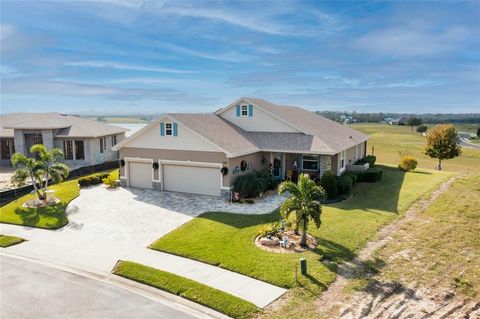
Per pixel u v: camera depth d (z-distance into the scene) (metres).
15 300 11.70
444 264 13.96
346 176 26.23
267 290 12.04
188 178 25.45
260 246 15.55
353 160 33.53
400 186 27.00
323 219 18.95
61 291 12.34
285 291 11.96
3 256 15.47
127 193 25.64
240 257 14.46
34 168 22.89
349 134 34.97
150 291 12.38
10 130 38.75
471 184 27.30
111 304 11.47
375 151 57.41
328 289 12.04
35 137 37.53
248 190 23.53
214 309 11.15
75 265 14.47
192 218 19.67
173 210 21.30
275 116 29.31
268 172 26.75
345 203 22.48
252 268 13.51
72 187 27.53
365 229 17.38
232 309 10.99
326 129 32.69
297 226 15.60
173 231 17.72
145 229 18.27
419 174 32.22
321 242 15.83
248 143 26.73
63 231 18.36
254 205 22.09
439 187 26.42
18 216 20.61
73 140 36.78
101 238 17.27
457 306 11.18
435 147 38.25
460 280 12.75
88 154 36.44
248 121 30.48
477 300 11.53
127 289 12.53
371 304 11.13
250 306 11.08
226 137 25.98
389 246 15.55
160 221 19.39
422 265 13.83
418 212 20.36
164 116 25.22
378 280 12.63
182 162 25.23
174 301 11.70
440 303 11.32
